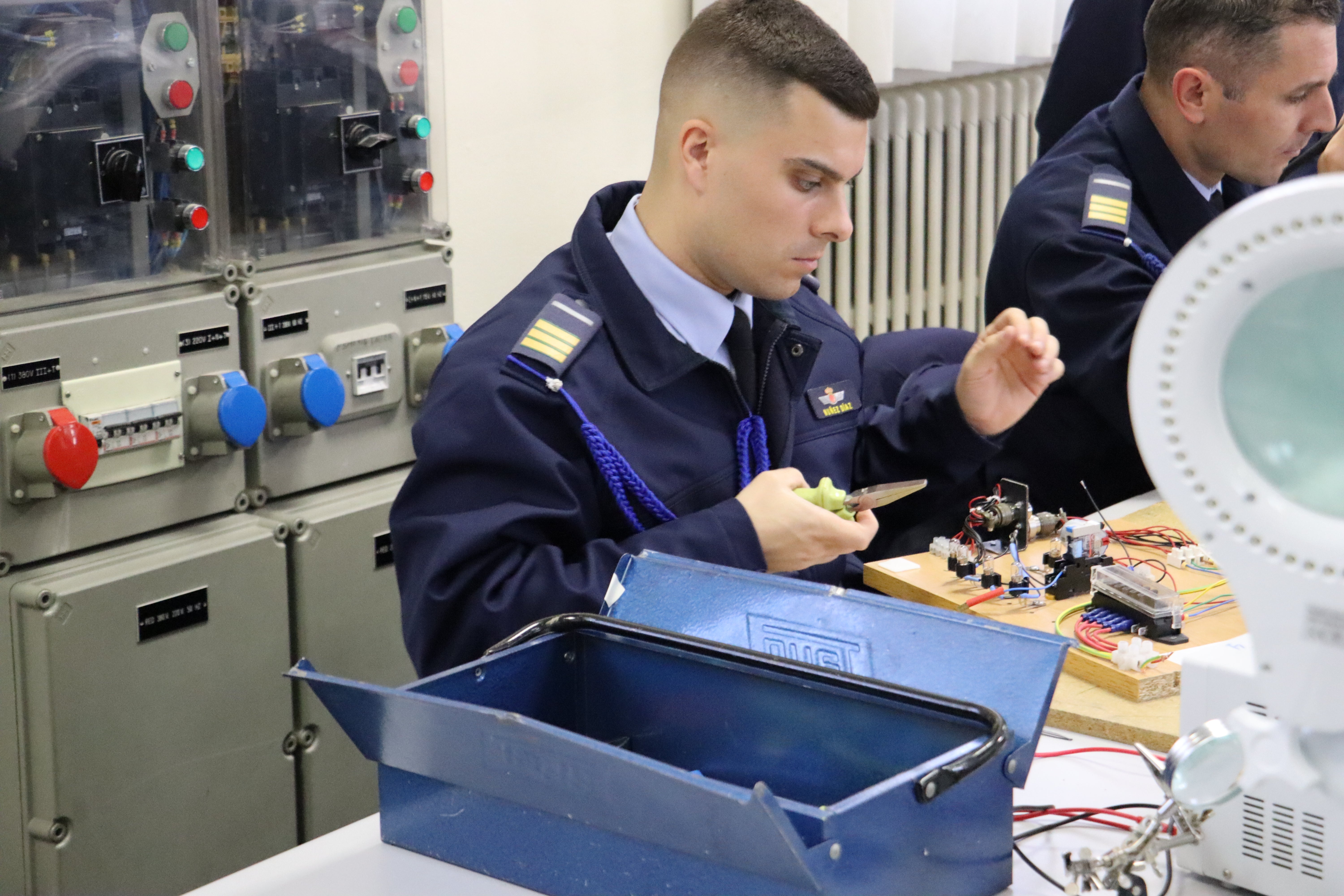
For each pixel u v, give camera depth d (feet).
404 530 4.51
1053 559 5.19
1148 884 3.28
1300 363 2.20
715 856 2.79
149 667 6.25
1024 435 7.00
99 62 5.90
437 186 7.38
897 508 5.60
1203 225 6.83
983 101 11.75
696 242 4.65
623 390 4.70
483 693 3.43
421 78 7.11
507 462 4.43
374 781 7.32
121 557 6.23
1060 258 6.74
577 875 3.06
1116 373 6.51
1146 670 4.35
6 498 5.83
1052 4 11.42
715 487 4.84
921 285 11.57
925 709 3.11
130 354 6.11
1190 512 2.33
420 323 7.32
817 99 4.31
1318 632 2.29
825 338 5.53
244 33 6.40
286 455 6.86
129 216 6.15
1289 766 2.55
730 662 3.38
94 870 6.20
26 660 5.91
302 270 6.84
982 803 3.06
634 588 3.84
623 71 9.86
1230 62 6.36
